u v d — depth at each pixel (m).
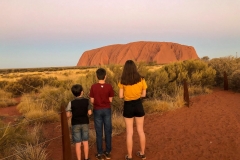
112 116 7.56
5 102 13.95
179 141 5.68
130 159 4.61
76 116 4.44
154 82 10.76
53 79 22.55
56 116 8.78
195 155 4.84
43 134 6.44
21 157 4.66
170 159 4.71
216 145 5.27
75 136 4.45
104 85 4.60
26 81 19.11
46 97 10.86
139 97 4.51
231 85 12.69
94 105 4.66
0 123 5.37
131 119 4.54
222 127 6.46
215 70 14.22
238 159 4.53
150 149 5.28
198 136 5.93
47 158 4.98
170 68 13.74
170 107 8.85
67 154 4.18
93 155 5.09
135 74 4.38
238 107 8.54
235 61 16.00
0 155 4.64
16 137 5.22
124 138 6.12
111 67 9.50
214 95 11.24
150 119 7.81
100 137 4.71
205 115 7.77
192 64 14.13
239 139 5.49
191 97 10.98
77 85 4.48
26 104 11.01
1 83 22.11
